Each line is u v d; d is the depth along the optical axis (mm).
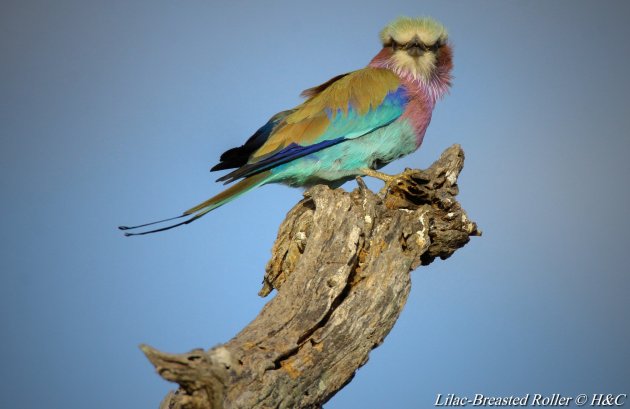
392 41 18359
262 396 10289
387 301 11641
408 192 14242
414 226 13242
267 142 17141
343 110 17297
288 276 13016
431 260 14453
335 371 11273
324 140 17125
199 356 8641
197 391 8773
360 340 11430
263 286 14133
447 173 14695
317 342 11219
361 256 12641
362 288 11641
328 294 11664
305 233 13508
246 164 16859
